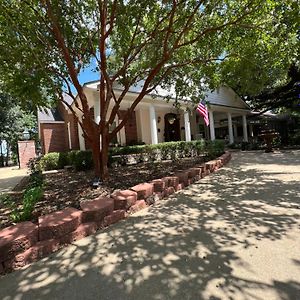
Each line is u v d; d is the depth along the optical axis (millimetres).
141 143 14508
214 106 16500
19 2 4875
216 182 6008
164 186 4848
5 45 4863
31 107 5828
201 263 2393
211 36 6332
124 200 3795
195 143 11875
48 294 2045
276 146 16938
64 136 17172
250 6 5402
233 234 3010
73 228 2992
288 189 4969
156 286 2080
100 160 5957
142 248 2768
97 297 1976
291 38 5887
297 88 17125
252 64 6637
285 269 2225
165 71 7008
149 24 6270
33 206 3738
